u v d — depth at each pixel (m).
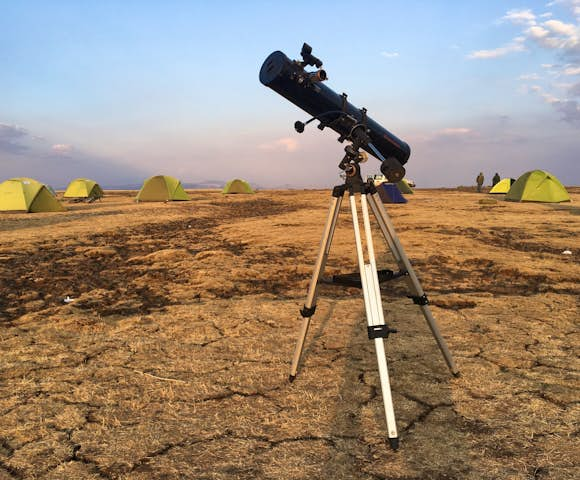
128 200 30.77
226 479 2.08
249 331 4.29
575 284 6.14
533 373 3.23
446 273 6.98
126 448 2.36
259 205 24.50
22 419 2.68
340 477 2.08
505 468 2.13
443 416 2.63
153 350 3.84
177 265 7.85
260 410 2.74
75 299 5.74
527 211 18.14
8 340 4.15
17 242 10.70
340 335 4.12
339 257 8.23
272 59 2.63
